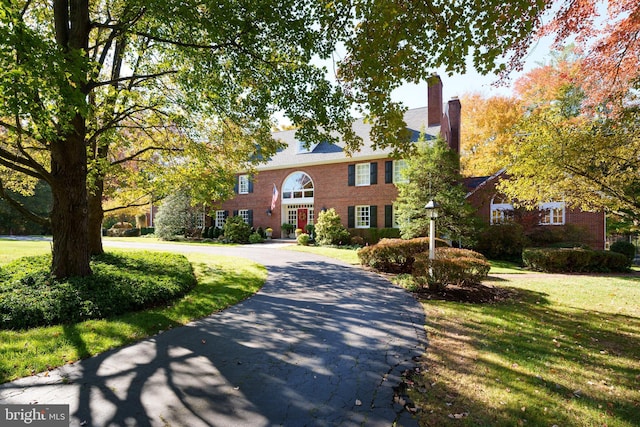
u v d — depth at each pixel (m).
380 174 20.69
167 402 3.14
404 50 4.52
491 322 5.82
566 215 16.70
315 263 12.82
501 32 3.97
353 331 5.25
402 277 9.66
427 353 4.39
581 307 7.08
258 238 22.80
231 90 7.86
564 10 5.19
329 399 3.23
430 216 8.81
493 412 3.03
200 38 6.91
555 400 3.26
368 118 5.73
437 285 8.32
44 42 4.02
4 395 3.21
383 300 7.27
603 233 15.88
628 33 5.62
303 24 5.79
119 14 8.36
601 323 5.96
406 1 4.19
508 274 11.90
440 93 20.42
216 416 2.93
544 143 6.79
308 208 24.31
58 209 6.87
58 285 6.16
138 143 10.67
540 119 7.14
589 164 6.48
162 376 3.66
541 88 20.81
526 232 15.82
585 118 7.45
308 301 7.11
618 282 10.20
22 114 4.45
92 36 9.55
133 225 35.75
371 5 4.41
